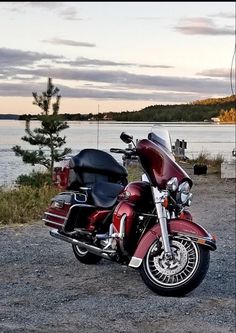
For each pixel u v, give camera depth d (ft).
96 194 24.02
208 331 18.94
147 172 22.52
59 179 24.45
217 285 25.59
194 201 56.49
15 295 20.12
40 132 47.88
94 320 18.61
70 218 23.79
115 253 23.43
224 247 35.86
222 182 72.59
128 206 23.15
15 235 31.71
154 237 22.49
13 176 38.55
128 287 23.07
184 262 22.26
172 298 22.20
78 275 24.07
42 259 26.07
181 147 99.50
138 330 18.26
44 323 17.57
